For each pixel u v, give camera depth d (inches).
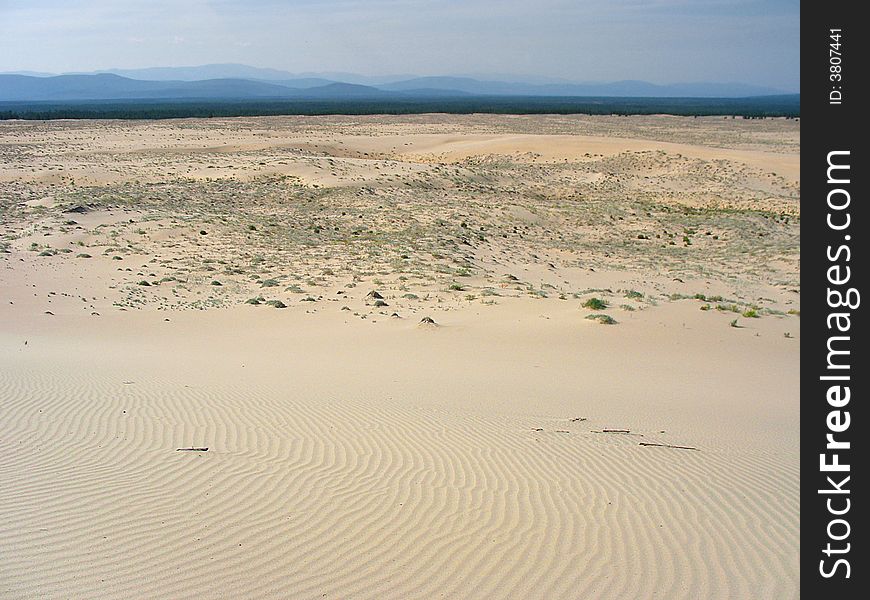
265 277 1062.4
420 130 4077.3
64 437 383.2
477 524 284.2
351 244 1312.7
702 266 1274.6
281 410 444.8
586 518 290.8
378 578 245.1
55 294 929.5
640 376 590.6
